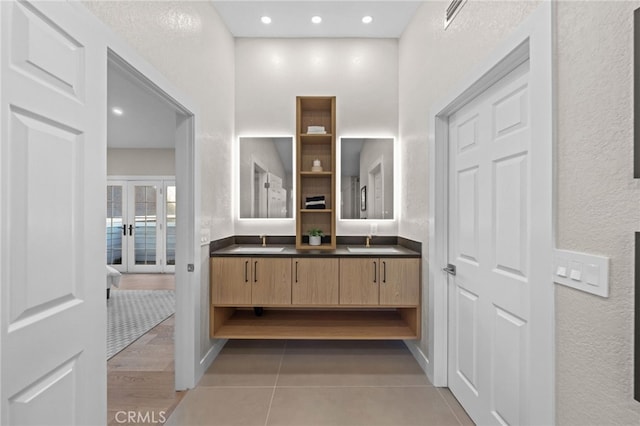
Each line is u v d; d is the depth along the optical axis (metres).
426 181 2.33
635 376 0.79
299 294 2.51
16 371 0.82
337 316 2.92
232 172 3.12
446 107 1.95
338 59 3.21
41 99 0.90
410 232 2.76
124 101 3.99
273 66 3.21
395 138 3.20
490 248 1.60
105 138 1.18
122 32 1.36
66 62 1.00
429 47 2.26
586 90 0.95
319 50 3.21
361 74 3.21
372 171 3.20
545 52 1.10
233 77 3.15
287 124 3.21
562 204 1.04
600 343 0.90
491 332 1.60
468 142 1.84
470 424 1.76
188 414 1.83
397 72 3.21
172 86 1.80
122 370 2.36
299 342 2.86
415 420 1.80
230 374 2.29
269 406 1.92
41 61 0.91
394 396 2.03
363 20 2.87
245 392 2.06
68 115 1.00
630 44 0.82
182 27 1.97
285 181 3.21
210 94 2.47
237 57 3.20
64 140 0.99
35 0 0.89
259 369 2.37
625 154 0.83
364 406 1.92
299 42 3.21
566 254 1.01
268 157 3.20
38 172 0.90
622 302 0.84
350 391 2.08
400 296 2.49
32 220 0.88
